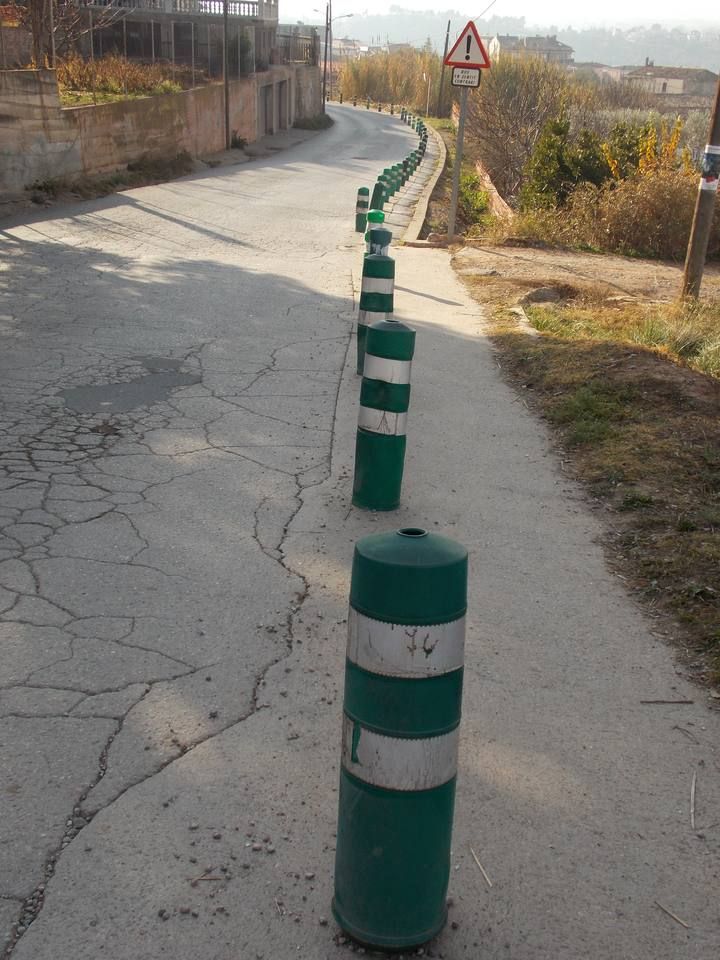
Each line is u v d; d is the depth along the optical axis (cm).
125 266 1362
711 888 289
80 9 3231
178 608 443
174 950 259
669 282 1434
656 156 2192
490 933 270
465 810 318
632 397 759
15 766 330
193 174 2909
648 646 425
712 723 371
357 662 243
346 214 2094
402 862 250
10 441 655
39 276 1267
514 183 4050
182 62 4078
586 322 1084
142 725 356
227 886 281
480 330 1032
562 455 666
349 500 575
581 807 322
